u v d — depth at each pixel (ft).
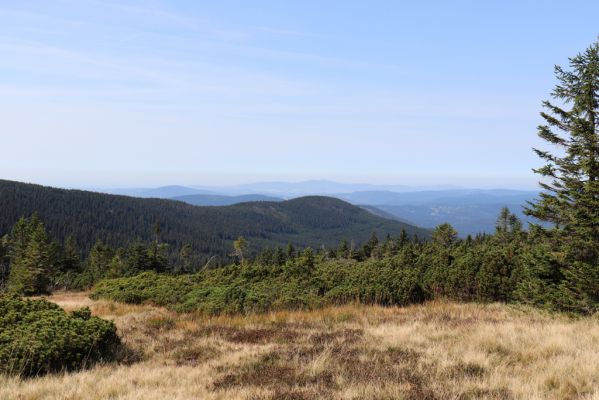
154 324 44.62
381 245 253.03
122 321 45.47
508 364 24.22
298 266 75.15
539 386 19.84
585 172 36.45
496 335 30.66
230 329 40.88
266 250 328.29
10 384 22.39
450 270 58.95
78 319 30.73
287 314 48.96
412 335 32.58
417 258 71.26
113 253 289.33
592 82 36.73
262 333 37.78
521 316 39.96
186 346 33.71
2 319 29.68
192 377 24.16
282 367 25.48
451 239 171.63
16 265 232.53
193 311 53.52
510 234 122.83
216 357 29.63
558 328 31.73
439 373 22.48
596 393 17.65
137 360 30.01
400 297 55.16
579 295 37.11
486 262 55.47
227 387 21.88
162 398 19.95
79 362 27.30
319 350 29.48
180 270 255.70
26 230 268.62
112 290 82.12
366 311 49.14
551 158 39.52
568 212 37.60
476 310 45.88
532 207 40.93
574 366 21.83
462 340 29.84
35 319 30.50
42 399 20.63
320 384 21.68
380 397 19.10
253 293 58.49
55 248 244.01
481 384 20.15
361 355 27.14
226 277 77.25
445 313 44.39
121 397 20.04
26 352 25.32
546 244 41.60
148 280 83.51
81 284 215.51
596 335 28.96
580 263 36.65
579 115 37.88
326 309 51.01
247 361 27.12
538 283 41.57
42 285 212.84
